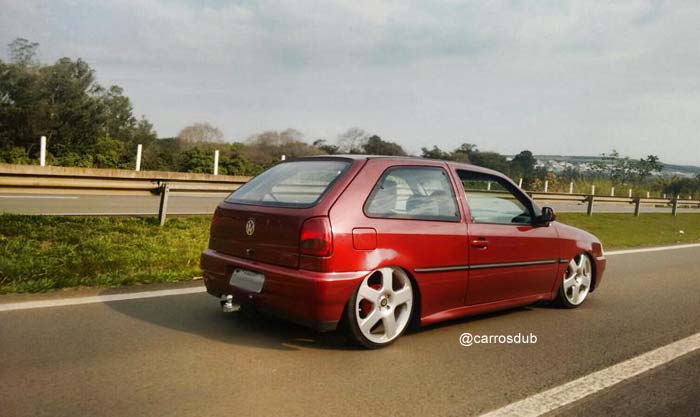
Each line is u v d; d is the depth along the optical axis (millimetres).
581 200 23094
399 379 3648
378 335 4254
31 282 5422
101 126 38531
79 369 3504
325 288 3799
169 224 9430
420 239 4336
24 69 36250
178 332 4367
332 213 3930
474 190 4941
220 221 4598
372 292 4090
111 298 5223
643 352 4469
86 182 9633
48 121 35375
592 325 5277
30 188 9227
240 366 3725
